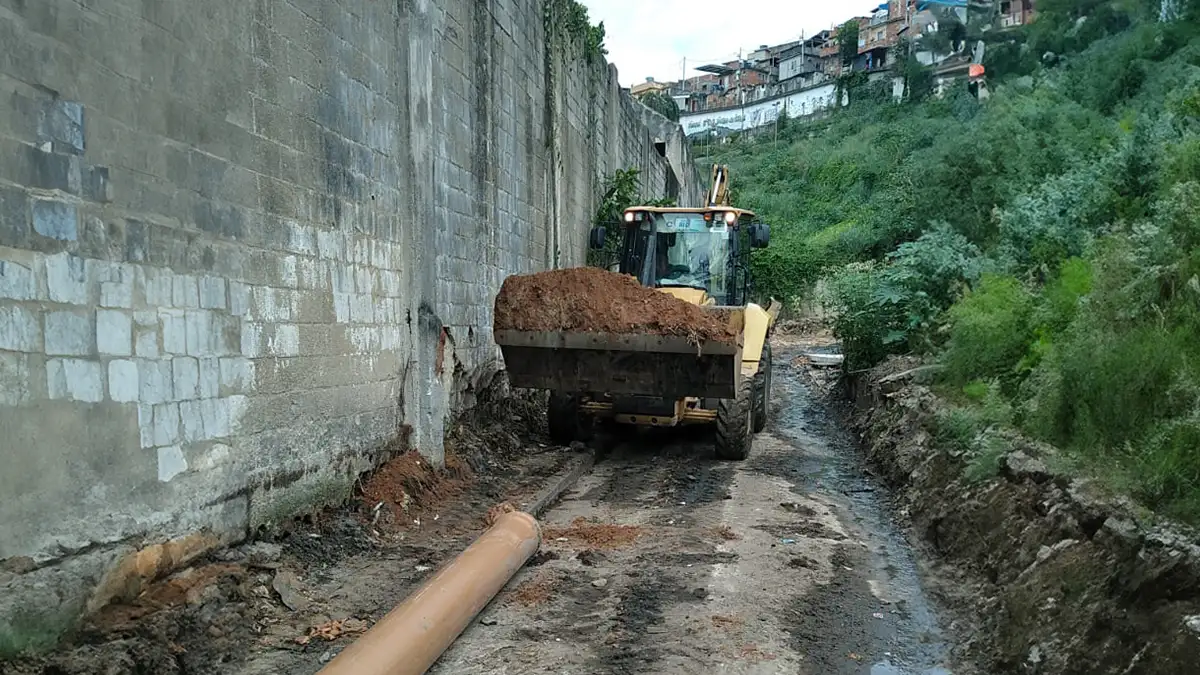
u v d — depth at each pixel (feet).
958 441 22.29
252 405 16.79
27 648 11.27
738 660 13.97
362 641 12.79
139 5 13.65
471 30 29.09
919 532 21.49
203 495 15.29
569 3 44.62
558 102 41.60
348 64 20.66
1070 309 22.80
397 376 23.43
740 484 26.68
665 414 29.22
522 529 18.74
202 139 15.25
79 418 12.41
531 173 37.37
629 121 64.59
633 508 23.66
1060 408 18.16
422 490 23.06
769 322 35.86
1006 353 25.21
